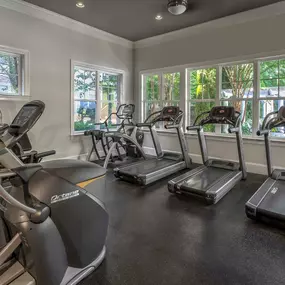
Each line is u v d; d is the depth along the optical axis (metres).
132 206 3.21
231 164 4.39
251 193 3.67
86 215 1.74
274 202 2.79
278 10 4.35
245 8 4.47
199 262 2.02
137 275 1.86
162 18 4.91
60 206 1.58
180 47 5.74
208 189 3.34
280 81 4.55
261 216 2.64
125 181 4.27
